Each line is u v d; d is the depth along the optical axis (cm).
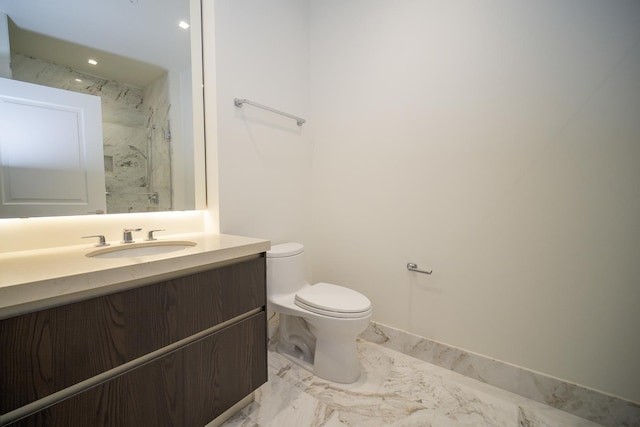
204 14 139
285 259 151
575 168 114
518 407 121
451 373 145
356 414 116
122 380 75
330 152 191
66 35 106
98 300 69
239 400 107
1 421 58
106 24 115
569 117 114
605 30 105
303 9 188
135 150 125
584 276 114
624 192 106
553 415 117
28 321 59
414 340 160
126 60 121
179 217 141
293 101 184
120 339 73
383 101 164
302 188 194
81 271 66
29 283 58
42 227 102
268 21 163
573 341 118
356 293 146
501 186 130
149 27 126
